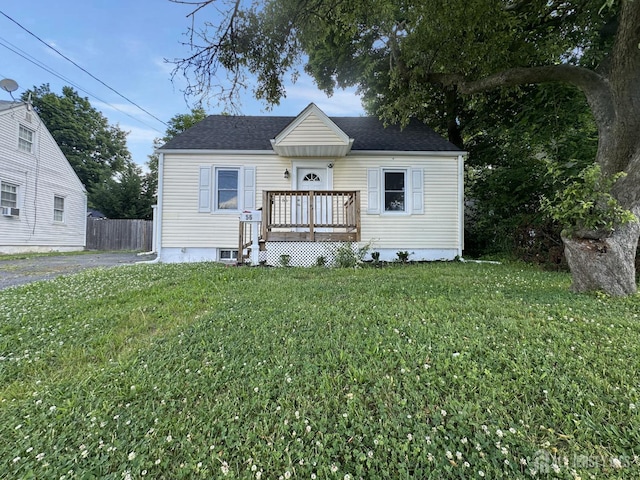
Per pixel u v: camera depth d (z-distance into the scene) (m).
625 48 3.63
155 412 1.75
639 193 3.71
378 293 4.03
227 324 3.00
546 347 2.25
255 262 7.05
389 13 5.20
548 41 6.28
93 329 3.05
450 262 8.23
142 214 22.28
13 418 1.77
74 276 5.70
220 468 1.38
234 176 8.63
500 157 10.52
